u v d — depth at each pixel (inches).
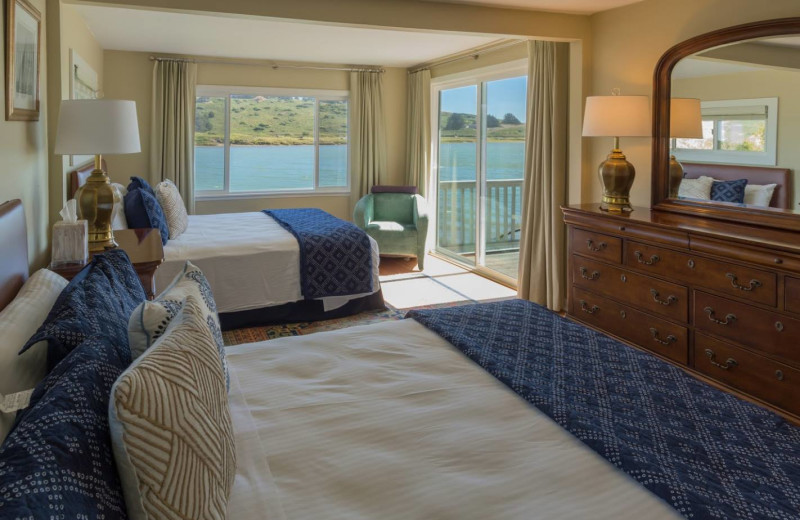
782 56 113.5
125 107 107.7
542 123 173.2
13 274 69.9
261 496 44.5
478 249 230.2
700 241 109.6
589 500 44.1
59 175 117.2
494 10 150.4
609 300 135.9
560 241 172.9
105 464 31.2
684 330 115.6
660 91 139.6
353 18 136.0
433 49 219.9
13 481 25.8
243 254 152.6
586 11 157.0
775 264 95.2
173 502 31.2
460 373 68.7
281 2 129.3
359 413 58.3
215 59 241.6
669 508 43.0
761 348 99.7
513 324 84.6
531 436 53.9
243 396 62.5
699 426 54.0
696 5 132.4
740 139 122.0
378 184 272.8
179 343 39.2
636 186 153.5
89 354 39.8
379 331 85.0
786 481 44.9
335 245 163.5
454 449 51.5
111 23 176.6
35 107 103.3
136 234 125.4
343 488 45.9
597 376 65.7
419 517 42.3
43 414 31.2
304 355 74.9
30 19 98.7
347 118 274.7
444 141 253.6
